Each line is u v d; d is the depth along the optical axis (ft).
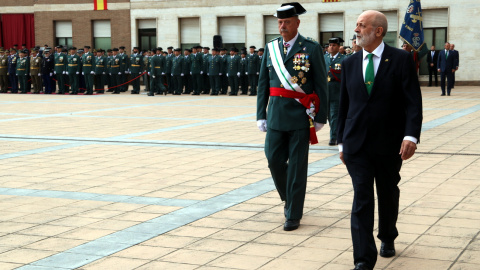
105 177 31.04
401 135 17.37
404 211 23.39
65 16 128.16
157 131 49.37
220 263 18.13
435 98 77.41
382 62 17.16
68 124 55.26
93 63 100.53
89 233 21.38
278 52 22.09
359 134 17.26
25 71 103.81
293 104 21.77
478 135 43.19
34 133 48.96
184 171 32.32
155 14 121.70
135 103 80.18
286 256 18.67
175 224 22.34
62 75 101.35
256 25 113.39
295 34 22.20
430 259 18.13
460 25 100.22
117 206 25.09
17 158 37.04
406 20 46.70
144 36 124.16
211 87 96.53
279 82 21.97
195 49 98.07
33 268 17.85
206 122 55.62
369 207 17.02
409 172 30.60
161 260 18.48
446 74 81.56
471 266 17.46
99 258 18.72
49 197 26.89
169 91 100.32
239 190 27.66
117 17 124.57
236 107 72.02
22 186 29.17
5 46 132.87
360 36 17.21
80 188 28.58
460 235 20.31
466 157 34.53
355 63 17.53
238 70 94.73
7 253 19.30
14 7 131.85
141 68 102.12
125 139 44.83
